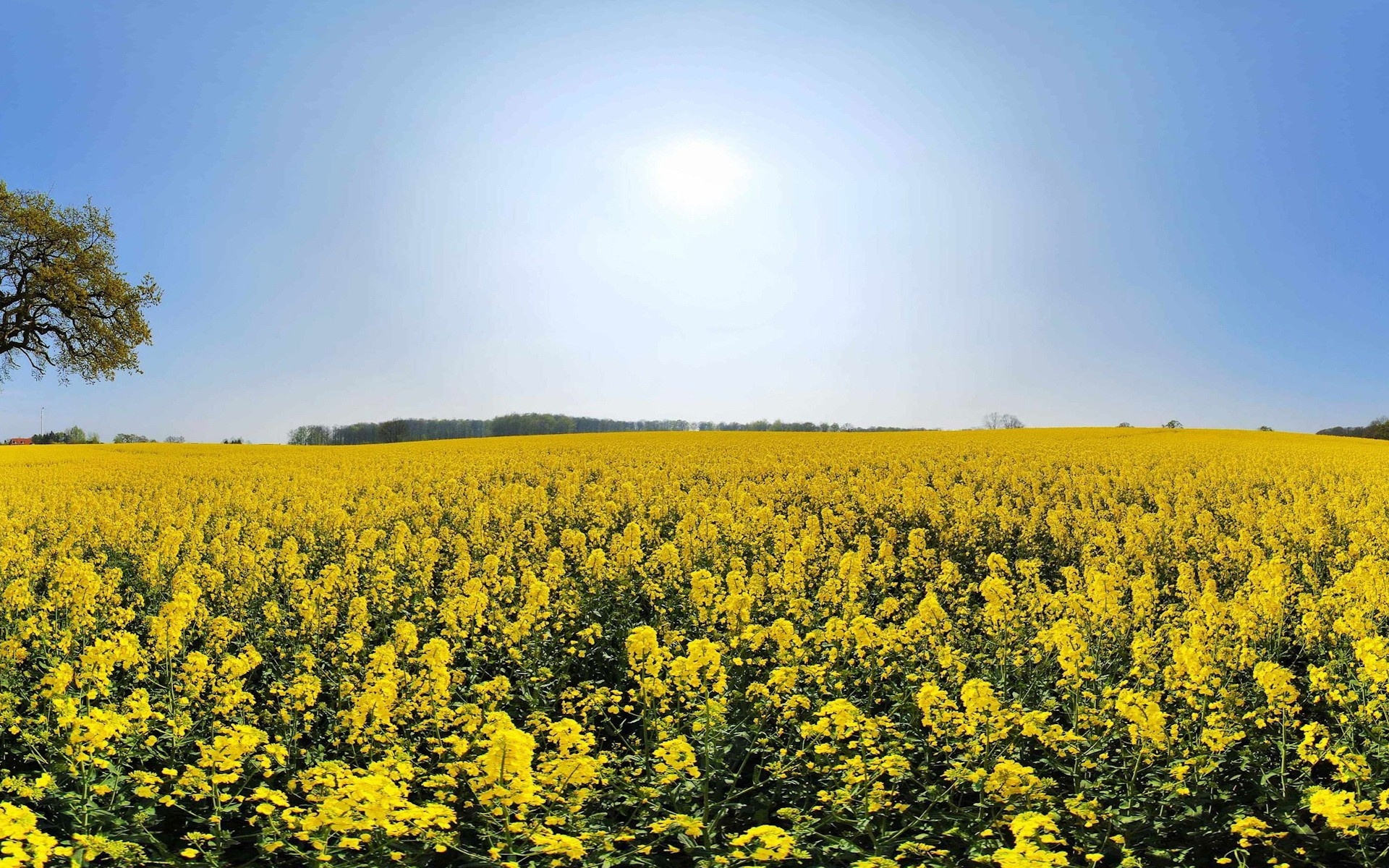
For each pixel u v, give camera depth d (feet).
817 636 29.58
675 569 42.11
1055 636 28.22
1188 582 40.42
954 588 43.98
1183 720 23.21
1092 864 18.30
